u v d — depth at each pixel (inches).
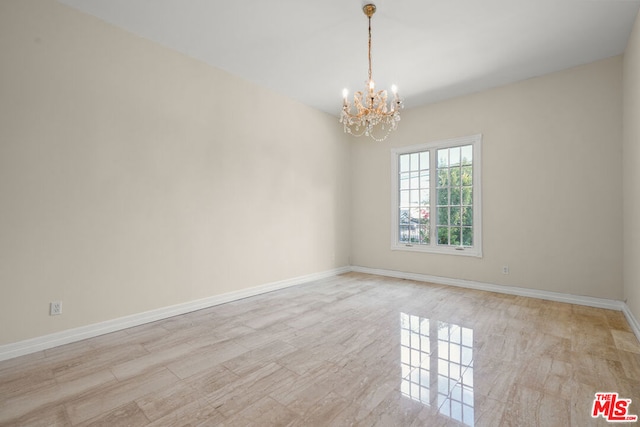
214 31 121.6
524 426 62.6
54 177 102.8
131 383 79.4
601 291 141.3
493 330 114.1
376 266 221.8
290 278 186.7
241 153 160.9
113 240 116.1
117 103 117.6
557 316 129.2
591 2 103.4
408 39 126.2
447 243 191.2
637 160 108.8
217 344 103.0
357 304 147.7
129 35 121.2
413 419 64.8
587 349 97.8
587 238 144.9
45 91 101.2
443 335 109.7
